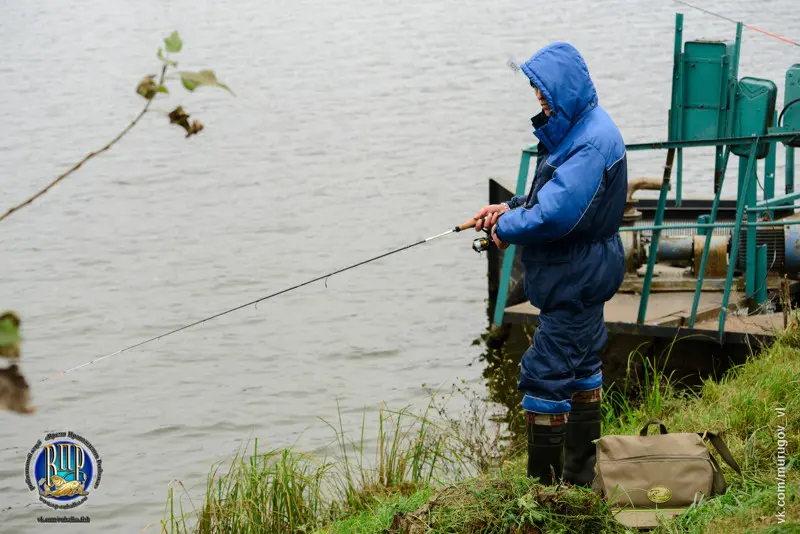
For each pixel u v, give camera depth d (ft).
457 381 33.68
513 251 29.32
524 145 65.62
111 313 42.24
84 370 36.68
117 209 56.80
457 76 85.97
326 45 101.76
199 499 26.99
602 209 14.62
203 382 35.29
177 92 84.33
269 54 99.09
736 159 57.62
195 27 113.50
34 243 51.47
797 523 12.66
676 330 25.21
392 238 50.37
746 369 21.85
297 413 32.30
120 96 84.17
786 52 84.99
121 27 114.62
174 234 52.19
